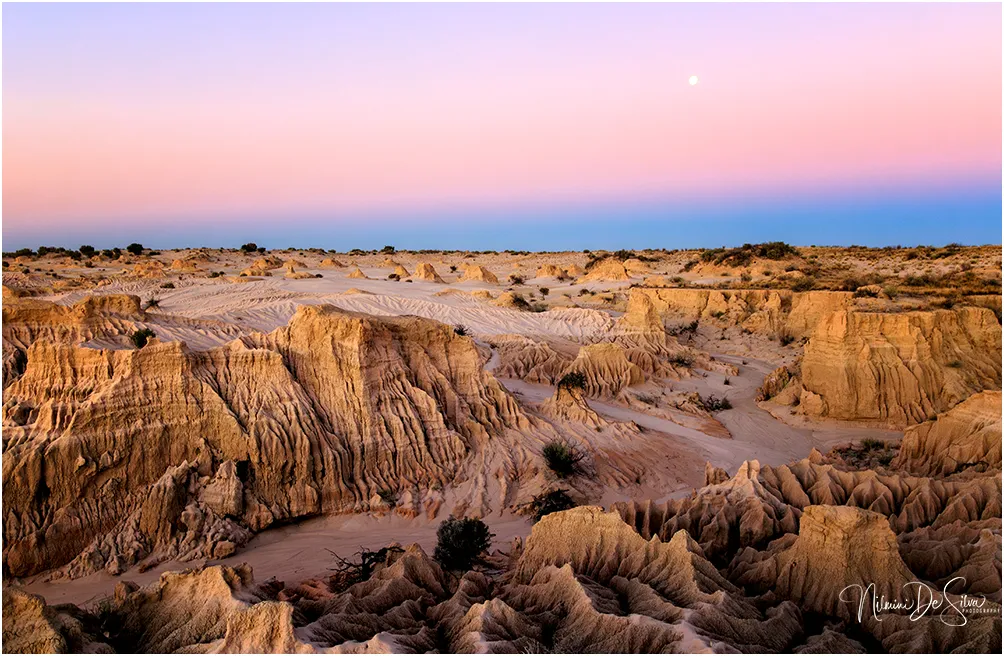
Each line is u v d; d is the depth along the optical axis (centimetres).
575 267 10900
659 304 6994
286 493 2241
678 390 4109
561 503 2264
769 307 5988
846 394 3384
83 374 2272
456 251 17625
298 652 1152
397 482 2431
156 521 2031
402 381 2691
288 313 6281
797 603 1476
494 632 1255
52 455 2003
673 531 1769
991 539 1509
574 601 1375
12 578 1845
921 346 3450
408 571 1582
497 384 2944
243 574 1477
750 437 3297
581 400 3180
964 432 2383
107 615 1362
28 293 6412
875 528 1450
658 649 1205
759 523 1775
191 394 2273
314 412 2430
